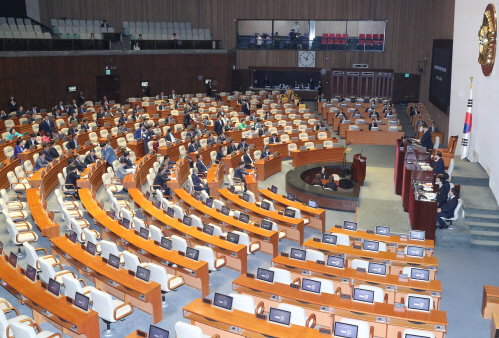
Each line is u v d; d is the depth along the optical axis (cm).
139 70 3662
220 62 4069
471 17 2067
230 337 896
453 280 1279
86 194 1634
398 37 3981
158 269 1074
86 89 3331
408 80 4025
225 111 3372
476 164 1941
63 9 3712
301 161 2428
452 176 1788
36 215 1402
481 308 1137
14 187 1697
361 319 924
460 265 1367
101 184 2014
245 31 4488
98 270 1099
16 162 1988
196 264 1145
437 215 1486
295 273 1121
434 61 3116
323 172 2141
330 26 4306
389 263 1184
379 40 4075
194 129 2727
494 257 1423
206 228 1352
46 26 3653
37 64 2953
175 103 3472
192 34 4119
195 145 2362
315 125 2973
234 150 2367
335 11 4053
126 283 1045
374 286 984
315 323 969
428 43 3575
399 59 4012
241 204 1645
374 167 2288
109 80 3509
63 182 1758
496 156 1662
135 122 2866
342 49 4138
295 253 1173
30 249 1139
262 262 1370
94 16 3847
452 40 2564
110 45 3453
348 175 2227
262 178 2230
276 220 1538
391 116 3120
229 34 4228
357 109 3438
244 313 912
